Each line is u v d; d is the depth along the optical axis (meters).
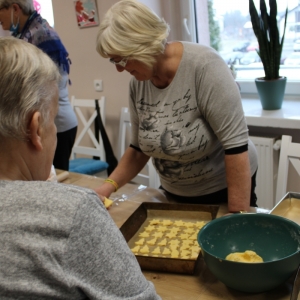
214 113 1.26
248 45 2.54
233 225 1.09
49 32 2.31
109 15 1.22
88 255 0.63
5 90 0.61
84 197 0.65
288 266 0.88
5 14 2.29
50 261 0.60
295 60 2.40
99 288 0.64
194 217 1.36
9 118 0.62
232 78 1.28
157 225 1.34
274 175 2.26
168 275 1.07
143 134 1.42
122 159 1.62
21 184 0.65
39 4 3.55
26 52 0.64
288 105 2.33
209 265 0.94
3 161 0.67
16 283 0.60
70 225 0.62
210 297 0.96
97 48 1.26
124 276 0.66
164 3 2.68
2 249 0.61
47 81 0.66
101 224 0.65
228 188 1.31
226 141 1.27
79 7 2.91
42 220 0.62
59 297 0.62
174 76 1.30
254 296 0.95
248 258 0.99
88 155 3.37
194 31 2.70
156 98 1.37
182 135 1.34
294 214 1.24
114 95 3.03
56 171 1.91
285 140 1.70
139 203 1.53
